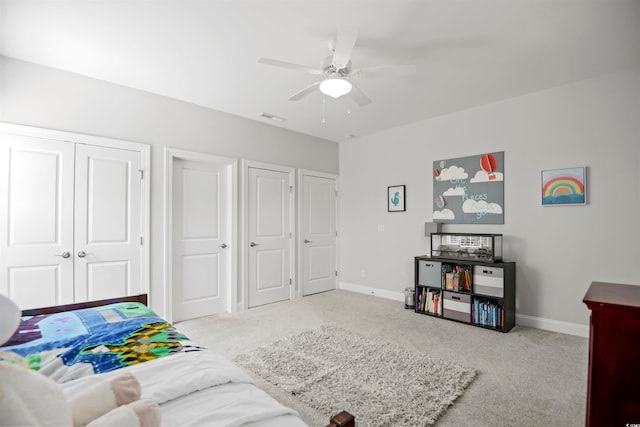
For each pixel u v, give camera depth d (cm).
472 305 338
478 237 367
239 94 337
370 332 314
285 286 456
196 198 373
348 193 525
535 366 240
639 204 278
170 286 343
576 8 200
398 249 456
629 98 283
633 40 235
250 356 257
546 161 327
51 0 192
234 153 400
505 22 215
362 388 206
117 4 196
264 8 201
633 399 137
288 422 89
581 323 305
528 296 336
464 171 386
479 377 223
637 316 137
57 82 280
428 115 405
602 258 295
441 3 196
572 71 286
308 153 492
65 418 59
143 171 326
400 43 241
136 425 66
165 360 112
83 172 293
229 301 394
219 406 91
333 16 209
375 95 339
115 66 277
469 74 291
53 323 155
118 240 311
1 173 256
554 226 322
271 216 441
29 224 267
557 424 172
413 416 177
